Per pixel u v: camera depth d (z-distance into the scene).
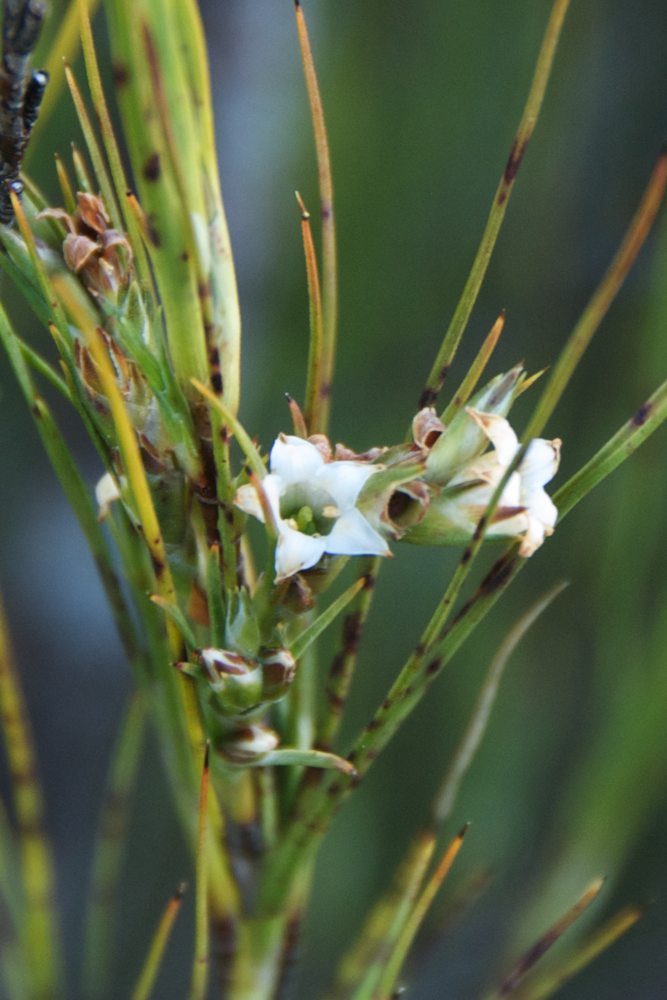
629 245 0.14
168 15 0.13
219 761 0.15
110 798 0.17
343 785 0.15
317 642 0.23
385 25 0.25
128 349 0.14
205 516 0.14
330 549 0.14
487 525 0.14
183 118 0.13
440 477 0.14
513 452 0.14
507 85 0.25
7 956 0.17
